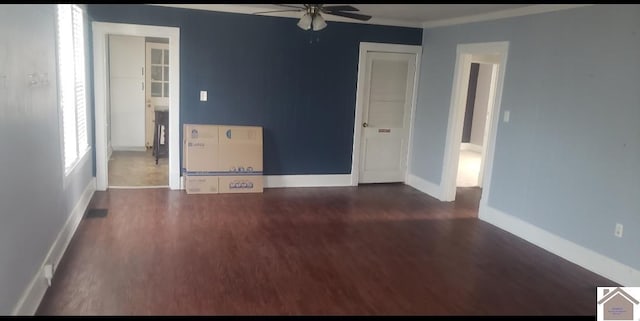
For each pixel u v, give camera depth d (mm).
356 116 6082
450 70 5535
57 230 3389
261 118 5723
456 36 5418
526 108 4387
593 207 3727
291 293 3143
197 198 5289
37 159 2836
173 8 5152
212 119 5539
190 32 5254
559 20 4000
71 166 3900
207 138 5449
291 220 4688
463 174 7359
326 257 3777
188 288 3131
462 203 5645
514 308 3090
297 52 5676
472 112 9586
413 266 3689
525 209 4426
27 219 2635
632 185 3422
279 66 5645
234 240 4047
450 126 5543
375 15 5422
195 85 5391
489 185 4898
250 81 5574
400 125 6383
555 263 3881
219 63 5422
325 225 4590
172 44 5223
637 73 3365
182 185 5633
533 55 4293
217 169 5520
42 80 2945
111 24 5012
